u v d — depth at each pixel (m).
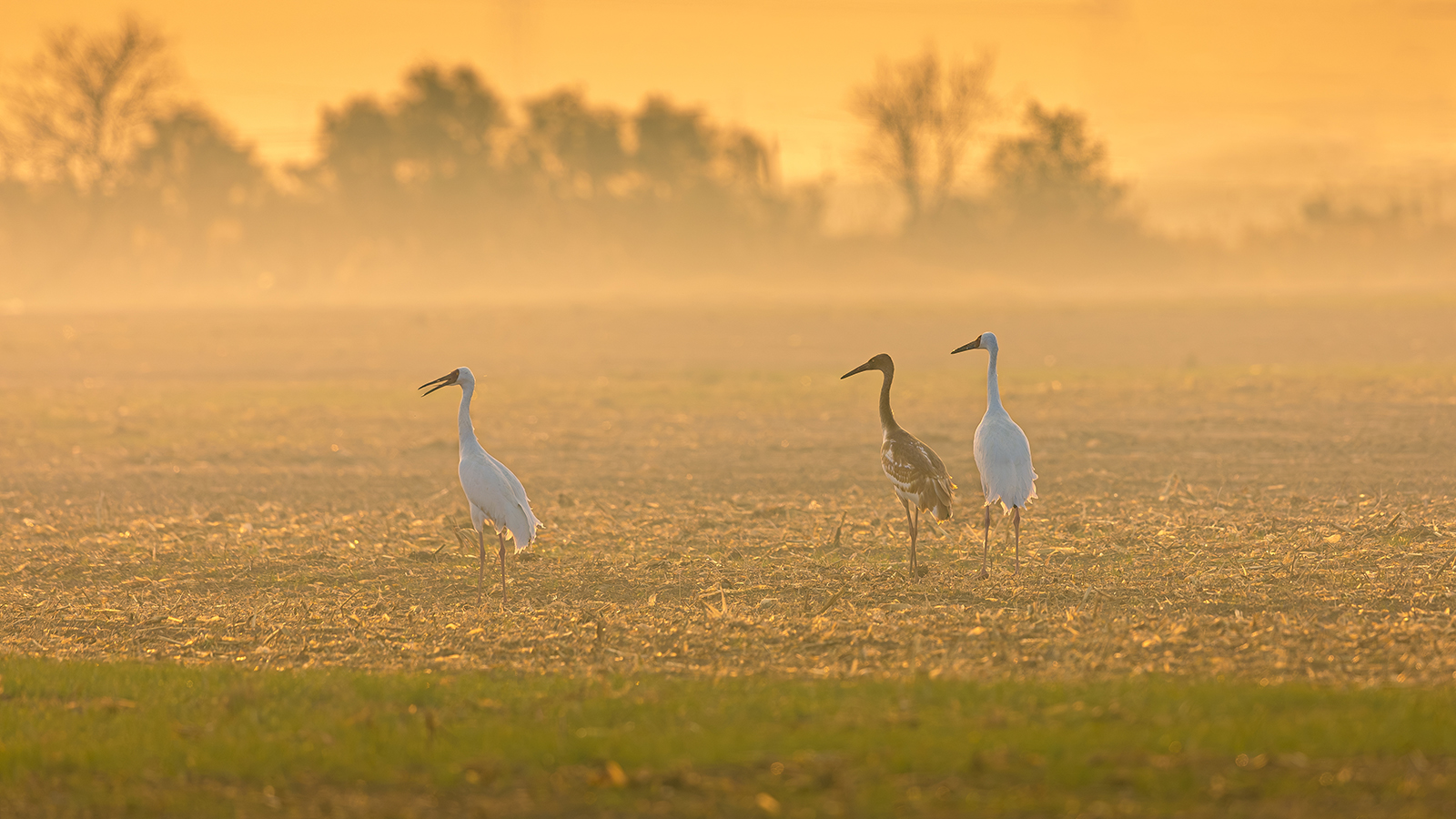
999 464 12.95
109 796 7.37
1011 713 8.21
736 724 8.20
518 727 8.25
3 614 12.66
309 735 8.23
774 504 17.50
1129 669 9.69
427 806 7.11
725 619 11.67
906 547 14.71
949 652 10.34
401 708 8.91
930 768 7.27
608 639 11.10
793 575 13.40
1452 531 14.66
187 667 10.38
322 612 12.52
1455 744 7.37
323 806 7.16
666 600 12.59
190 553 15.26
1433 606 11.55
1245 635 10.56
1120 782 7.05
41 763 7.83
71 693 9.52
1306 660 9.82
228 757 7.82
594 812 6.95
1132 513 16.20
